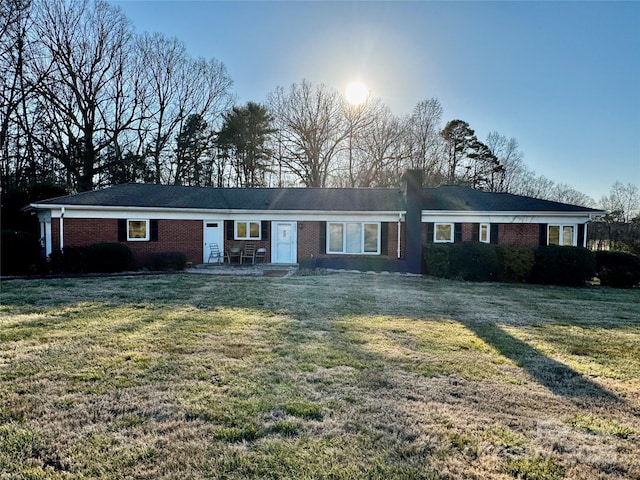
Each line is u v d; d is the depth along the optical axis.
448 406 3.52
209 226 17.62
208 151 32.22
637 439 3.01
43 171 23.83
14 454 2.65
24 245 13.06
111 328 6.02
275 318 6.95
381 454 2.72
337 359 4.75
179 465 2.55
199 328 6.12
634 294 11.65
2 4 20.14
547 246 14.17
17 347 4.99
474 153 39.09
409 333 6.09
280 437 2.93
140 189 18.25
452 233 18.17
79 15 24.59
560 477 2.51
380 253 18.02
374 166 33.78
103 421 3.13
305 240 18.14
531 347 5.45
